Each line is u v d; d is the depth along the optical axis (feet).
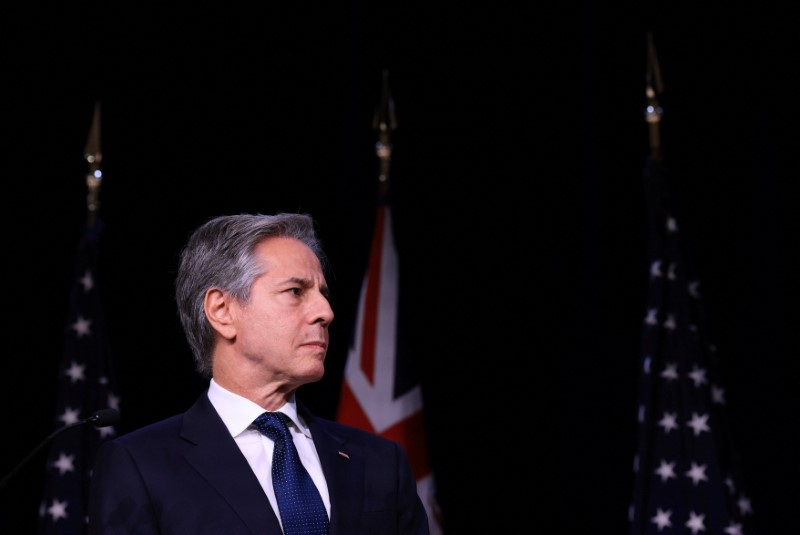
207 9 22.99
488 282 21.53
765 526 18.84
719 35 21.08
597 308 20.95
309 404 21.61
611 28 22.04
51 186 21.59
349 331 21.77
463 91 22.57
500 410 20.89
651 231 18.99
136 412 20.84
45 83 21.98
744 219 20.13
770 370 19.38
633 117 21.57
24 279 21.04
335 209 22.47
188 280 9.70
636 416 20.35
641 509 17.87
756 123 20.35
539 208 21.70
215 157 22.39
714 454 17.79
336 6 23.30
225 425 9.17
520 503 20.47
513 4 22.74
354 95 22.91
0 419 20.33
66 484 18.29
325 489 9.12
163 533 8.42
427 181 22.22
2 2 21.91
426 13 23.09
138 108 22.34
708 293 20.10
